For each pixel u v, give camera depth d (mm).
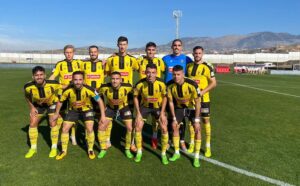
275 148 6090
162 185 4328
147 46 6457
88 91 5348
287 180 4566
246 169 4969
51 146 5930
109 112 5832
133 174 4699
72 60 6820
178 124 5543
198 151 5168
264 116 9289
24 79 21766
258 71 43062
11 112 9172
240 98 13188
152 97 5547
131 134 5605
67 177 4547
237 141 6551
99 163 5141
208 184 4383
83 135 6883
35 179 4461
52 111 5816
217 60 79375
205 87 5941
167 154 5723
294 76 34562
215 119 8742
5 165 4969
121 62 6492
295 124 8258
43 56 78062
